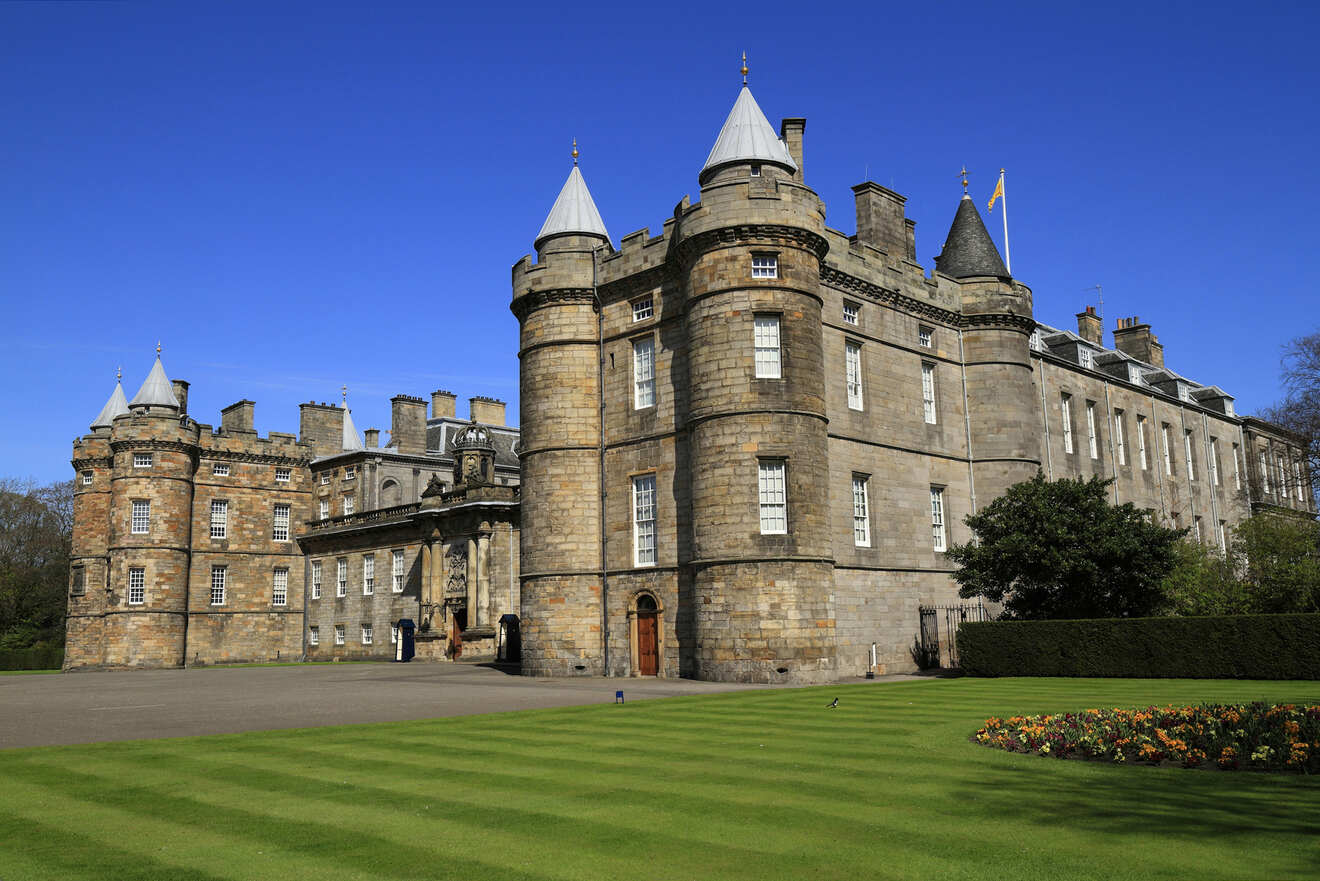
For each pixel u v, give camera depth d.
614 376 34.06
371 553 57.88
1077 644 28.09
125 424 58.28
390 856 7.79
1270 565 35.59
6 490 83.56
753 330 29.47
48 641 73.25
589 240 35.66
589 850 7.85
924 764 11.61
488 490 47.84
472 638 46.44
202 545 60.69
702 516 29.17
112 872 7.49
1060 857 7.42
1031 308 39.56
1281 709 13.75
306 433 66.38
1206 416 57.28
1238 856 7.41
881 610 32.97
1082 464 44.22
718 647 28.28
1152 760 11.61
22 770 12.38
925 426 36.19
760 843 7.96
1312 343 48.28
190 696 25.64
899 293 35.56
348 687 28.33
